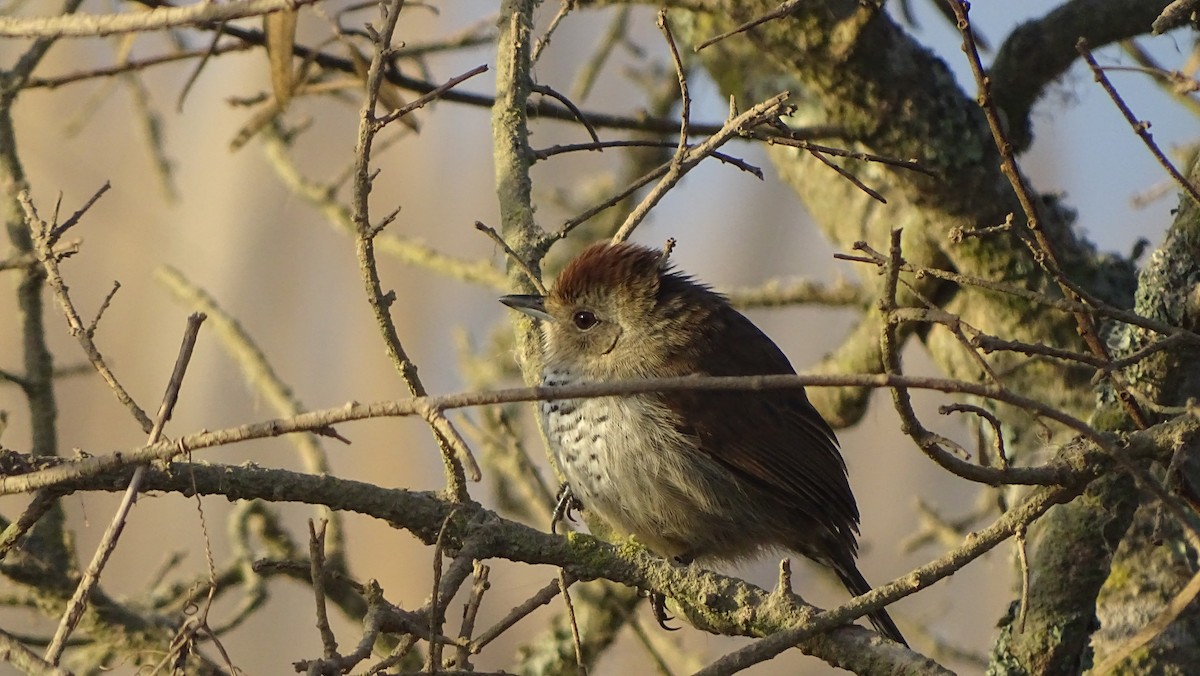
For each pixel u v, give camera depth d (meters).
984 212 10.70
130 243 16.22
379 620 6.54
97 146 16.47
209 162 16.86
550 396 5.72
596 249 10.70
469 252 16.58
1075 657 8.08
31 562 9.82
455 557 7.20
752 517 10.40
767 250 17.42
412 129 10.77
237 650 14.48
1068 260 11.00
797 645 7.19
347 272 16.59
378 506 7.18
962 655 12.84
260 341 16.03
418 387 7.55
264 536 11.59
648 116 11.28
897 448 16.77
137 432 15.15
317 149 16.78
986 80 7.75
